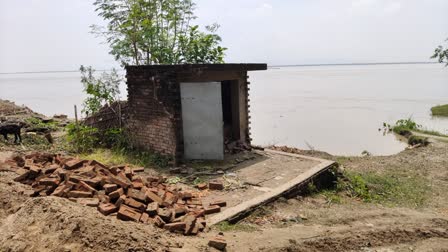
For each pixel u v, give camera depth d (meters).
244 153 11.99
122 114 12.46
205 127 10.96
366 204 9.52
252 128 26.28
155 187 8.06
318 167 10.49
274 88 78.00
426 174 13.19
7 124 12.48
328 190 10.29
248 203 7.70
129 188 7.00
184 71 10.55
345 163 14.77
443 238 7.16
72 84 131.12
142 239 4.96
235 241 6.05
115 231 4.88
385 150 19.05
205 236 6.06
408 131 22.56
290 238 6.43
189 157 11.10
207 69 10.59
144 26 15.79
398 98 48.19
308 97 52.25
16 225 5.11
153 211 6.26
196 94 10.83
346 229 7.23
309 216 7.92
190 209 7.09
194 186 8.95
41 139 13.77
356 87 75.31
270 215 7.65
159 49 15.75
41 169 7.91
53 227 4.80
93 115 13.29
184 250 5.16
